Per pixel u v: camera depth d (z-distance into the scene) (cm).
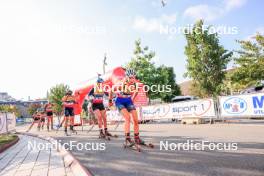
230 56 2694
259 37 2298
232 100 1277
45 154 627
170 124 1544
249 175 323
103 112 888
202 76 2666
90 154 571
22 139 1120
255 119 1666
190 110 1518
